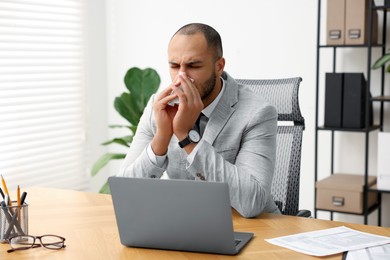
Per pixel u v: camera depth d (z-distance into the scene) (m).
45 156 3.92
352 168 3.62
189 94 1.82
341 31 3.28
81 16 4.14
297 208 2.23
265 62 3.83
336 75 3.32
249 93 2.10
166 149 1.89
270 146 1.97
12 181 3.66
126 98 3.52
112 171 4.48
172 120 1.90
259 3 3.81
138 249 1.56
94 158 4.35
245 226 1.75
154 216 1.52
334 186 3.31
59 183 4.04
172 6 4.13
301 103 3.75
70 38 4.07
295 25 3.72
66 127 4.07
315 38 3.66
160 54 4.21
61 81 4.01
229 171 1.82
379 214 3.48
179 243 1.53
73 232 1.71
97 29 4.30
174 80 1.92
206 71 1.88
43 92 3.84
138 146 2.13
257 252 1.51
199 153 1.81
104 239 1.65
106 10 4.38
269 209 2.01
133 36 4.30
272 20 3.78
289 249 1.52
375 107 3.52
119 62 4.38
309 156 3.76
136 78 3.53
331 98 3.34
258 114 1.99
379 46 3.28
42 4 3.75
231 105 2.03
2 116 3.56
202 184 1.44
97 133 4.36
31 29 3.72
